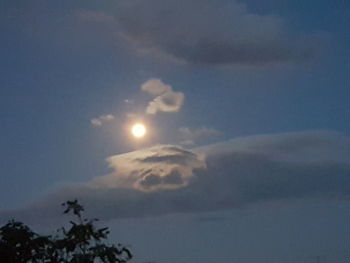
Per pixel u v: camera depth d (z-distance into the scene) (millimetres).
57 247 30266
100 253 29828
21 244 29938
